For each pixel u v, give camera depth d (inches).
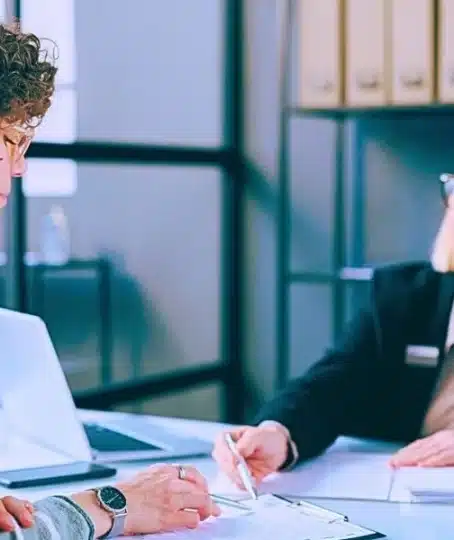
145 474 59.9
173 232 168.1
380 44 124.0
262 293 165.6
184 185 167.5
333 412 83.6
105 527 54.9
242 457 71.1
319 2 127.1
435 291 89.8
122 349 165.0
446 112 129.0
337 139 155.5
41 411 75.8
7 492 67.7
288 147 159.8
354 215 155.0
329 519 60.1
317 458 79.0
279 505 63.4
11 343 75.3
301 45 129.2
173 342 168.6
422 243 148.6
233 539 56.2
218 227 167.8
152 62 165.6
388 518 61.4
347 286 156.1
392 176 150.9
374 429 87.4
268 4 161.6
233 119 165.6
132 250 168.4
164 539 56.2
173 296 168.6
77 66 149.9
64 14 144.1
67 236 165.6
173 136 167.2
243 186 166.6
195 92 167.0
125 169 167.8
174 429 87.3
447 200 92.7
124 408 150.5
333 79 127.1
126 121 160.9
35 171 142.7
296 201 160.9
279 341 141.9
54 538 51.3
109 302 165.8
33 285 153.3
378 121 151.6
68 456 75.6
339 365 88.4
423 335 88.7
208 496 60.2
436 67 121.6
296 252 161.2
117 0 159.9
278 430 75.6
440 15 120.9
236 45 164.9
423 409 86.4
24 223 131.6
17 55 54.1
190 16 166.6
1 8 126.5
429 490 65.3
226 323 168.4
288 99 141.4
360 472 73.7
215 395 167.9
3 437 79.9
